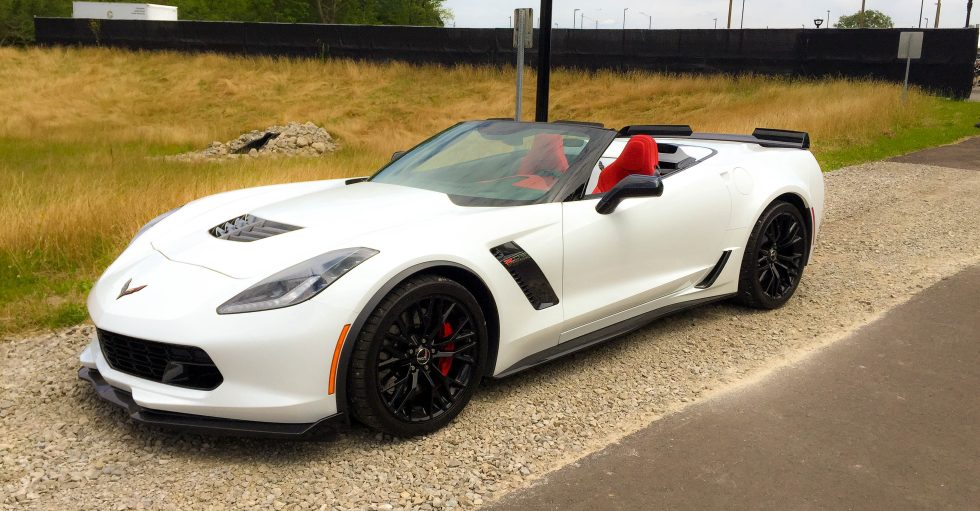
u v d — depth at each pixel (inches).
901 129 594.2
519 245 124.1
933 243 238.7
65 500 96.2
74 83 1252.5
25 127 878.4
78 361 142.4
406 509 95.3
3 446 109.8
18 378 134.6
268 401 101.7
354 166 462.0
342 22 2443.4
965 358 144.2
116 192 291.6
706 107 917.8
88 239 223.3
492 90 1122.7
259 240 116.7
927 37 911.0
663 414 122.3
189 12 2432.3
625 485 100.6
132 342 108.1
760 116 655.1
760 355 148.0
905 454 108.4
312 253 109.2
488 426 118.4
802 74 995.9
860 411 122.3
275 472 104.0
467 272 116.1
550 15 288.8
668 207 149.6
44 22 1492.4
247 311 101.6
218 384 103.2
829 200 320.2
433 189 140.8
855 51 957.2
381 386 107.5
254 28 1348.4
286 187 159.6
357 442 112.8
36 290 187.0
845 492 98.6
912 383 133.1
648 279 148.2
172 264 116.0
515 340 124.9
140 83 1263.5
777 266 178.4
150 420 105.9
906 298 181.9
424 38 1242.6
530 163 143.0
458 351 115.9
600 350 151.8
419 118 1021.8
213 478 102.3
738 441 112.7
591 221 135.3
